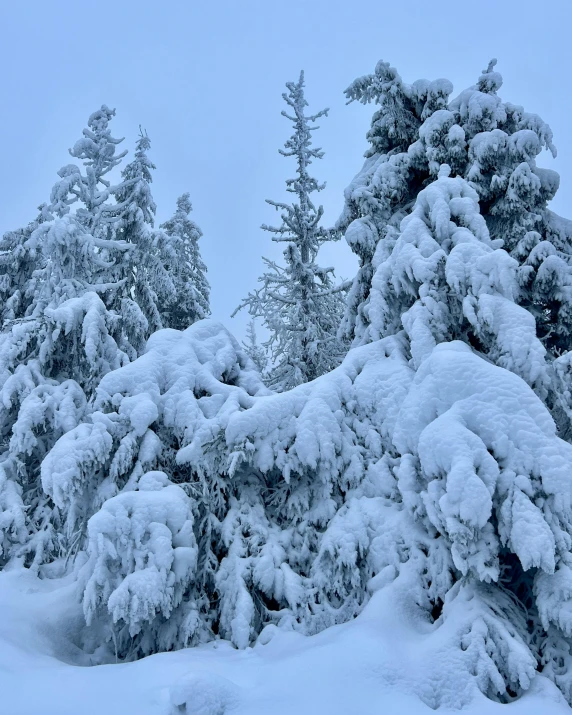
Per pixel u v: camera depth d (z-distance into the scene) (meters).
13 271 17.61
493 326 7.16
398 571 6.24
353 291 12.23
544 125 11.11
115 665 5.47
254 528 7.21
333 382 7.91
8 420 11.42
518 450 5.32
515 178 10.25
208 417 7.89
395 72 12.94
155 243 17.30
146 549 6.16
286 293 16.97
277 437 7.45
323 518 7.18
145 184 18.12
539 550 4.75
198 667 5.18
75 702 4.48
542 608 4.96
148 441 7.52
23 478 10.55
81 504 7.38
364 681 4.67
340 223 12.84
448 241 8.22
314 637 5.82
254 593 6.66
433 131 11.29
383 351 8.38
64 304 11.09
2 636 6.09
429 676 4.75
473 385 5.98
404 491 6.11
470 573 5.54
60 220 13.04
